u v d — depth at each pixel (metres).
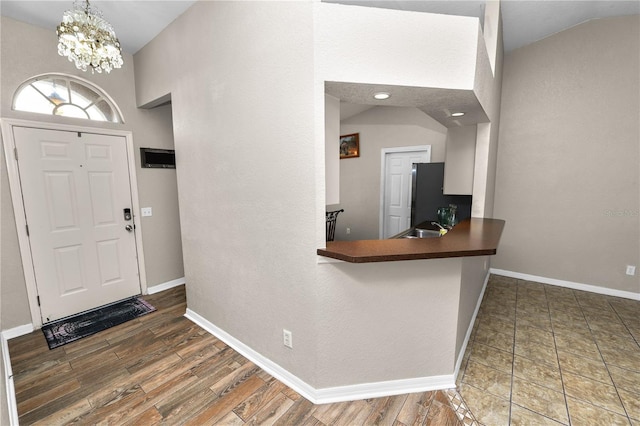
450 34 1.55
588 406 1.67
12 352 2.24
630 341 2.31
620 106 2.98
